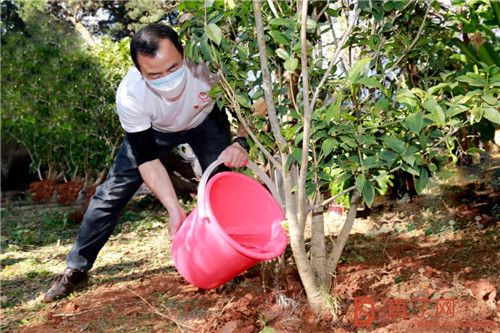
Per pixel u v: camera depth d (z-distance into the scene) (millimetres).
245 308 2883
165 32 2402
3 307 3461
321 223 2752
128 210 7398
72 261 3482
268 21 2375
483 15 4090
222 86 2494
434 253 3795
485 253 3637
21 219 7539
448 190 5582
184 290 3447
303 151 2203
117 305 3287
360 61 2076
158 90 2469
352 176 2576
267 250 2385
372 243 4273
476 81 2209
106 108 9523
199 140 3209
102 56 9852
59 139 10133
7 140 10914
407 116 2248
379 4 2324
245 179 2598
